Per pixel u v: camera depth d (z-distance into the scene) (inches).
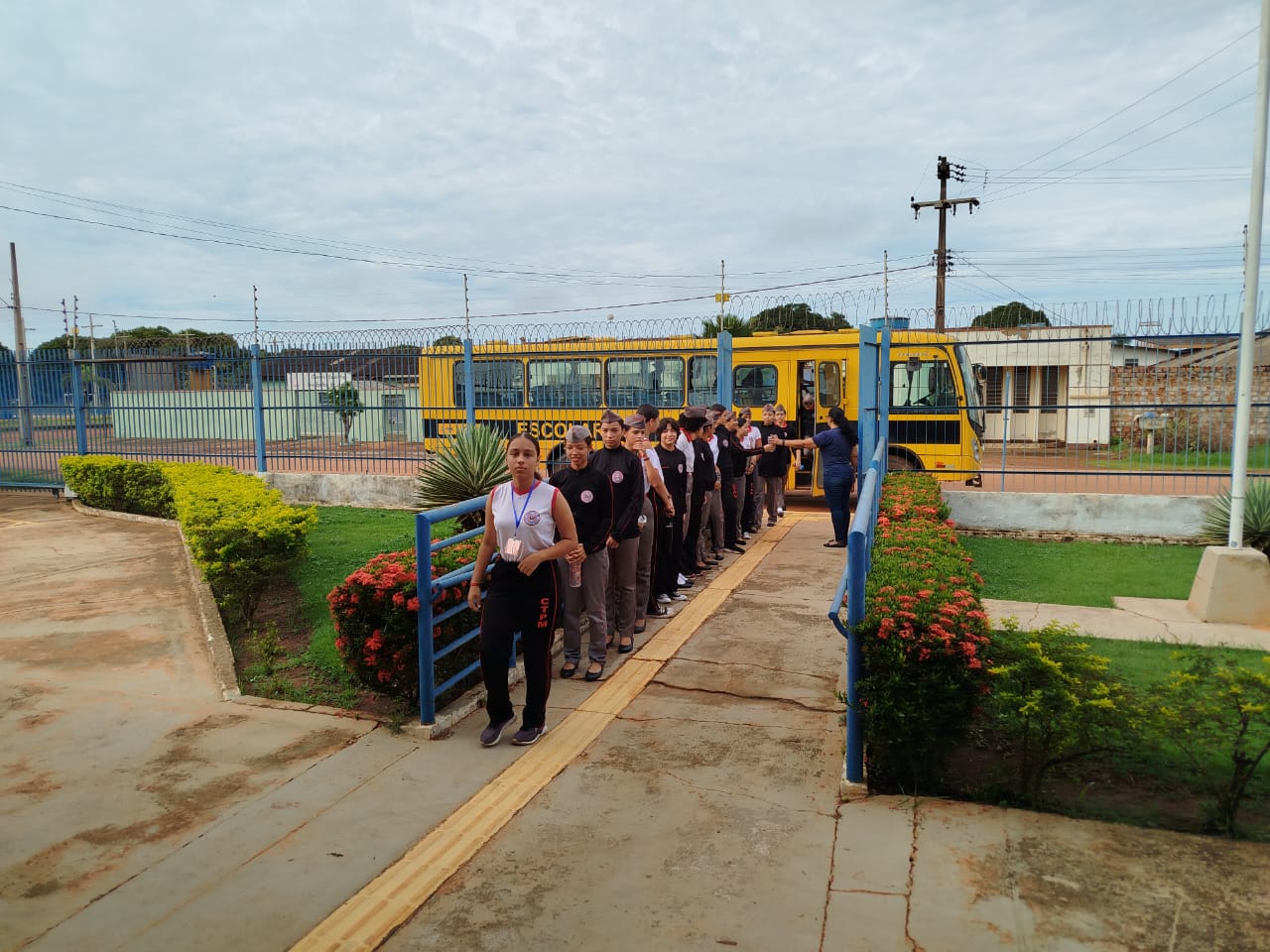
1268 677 141.7
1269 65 256.7
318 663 243.0
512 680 222.1
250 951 114.7
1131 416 419.2
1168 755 156.0
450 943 115.3
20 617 294.8
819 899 122.6
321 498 559.2
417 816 151.3
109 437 604.4
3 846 143.3
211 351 574.9
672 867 132.7
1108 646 242.2
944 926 115.3
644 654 240.7
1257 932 112.2
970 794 152.8
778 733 184.4
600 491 217.9
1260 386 391.2
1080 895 121.3
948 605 155.7
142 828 148.9
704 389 549.0
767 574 335.6
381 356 538.0
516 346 542.3
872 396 399.9
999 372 586.9
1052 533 426.0
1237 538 277.3
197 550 284.7
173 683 227.1
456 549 231.3
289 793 161.2
